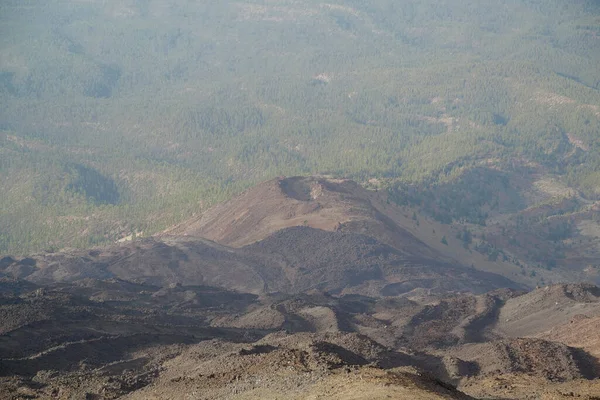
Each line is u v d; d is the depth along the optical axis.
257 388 98.56
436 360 157.25
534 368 151.75
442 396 86.19
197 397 103.75
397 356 153.62
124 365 159.62
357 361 118.50
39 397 132.62
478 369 154.12
